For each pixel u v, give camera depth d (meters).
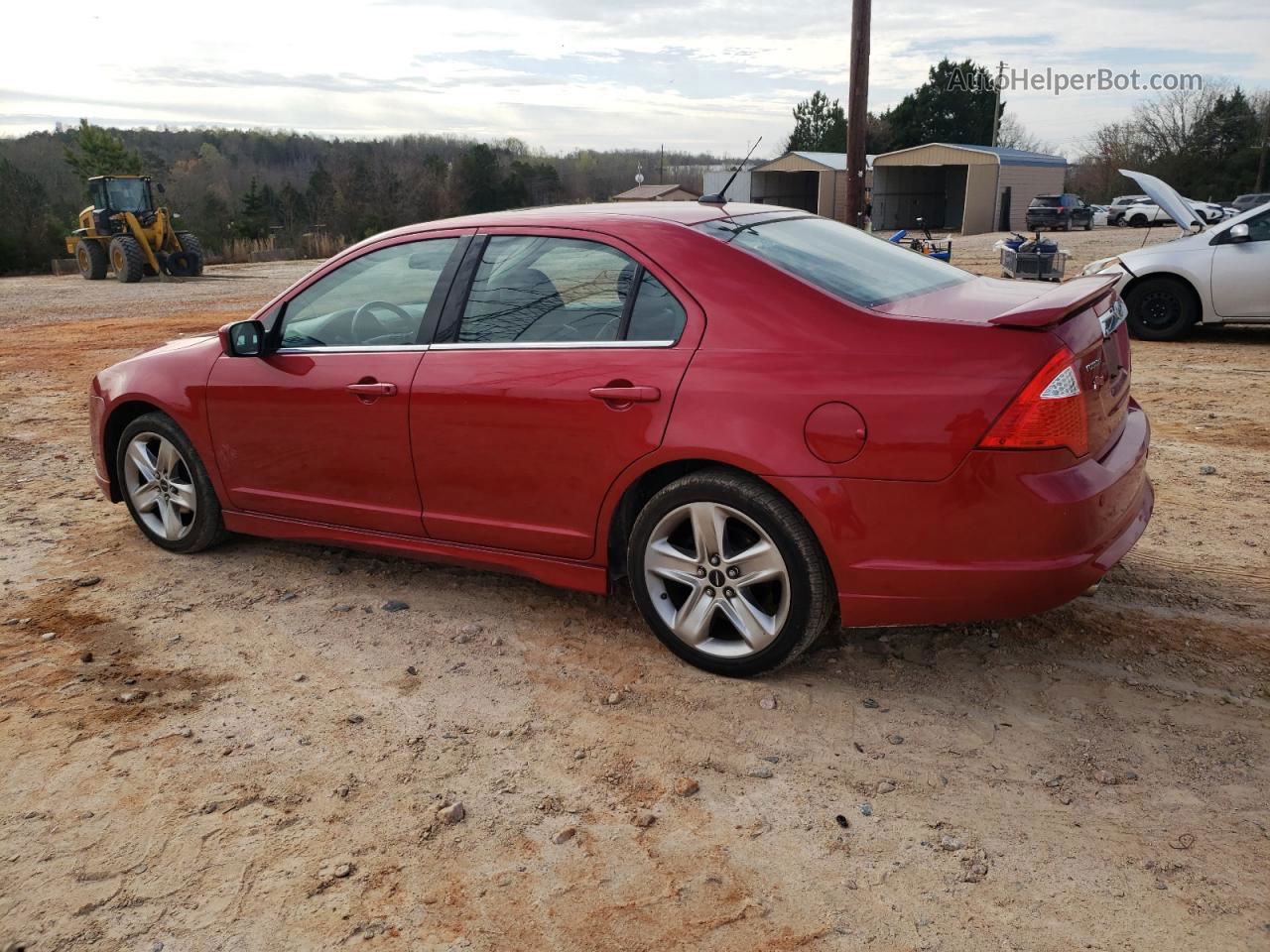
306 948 2.28
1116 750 2.94
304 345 4.20
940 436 2.87
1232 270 9.72
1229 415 6.89
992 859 2.49
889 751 2.98
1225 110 62.56
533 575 3.77
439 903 2.41
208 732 3.20
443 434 3.74
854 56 14.50
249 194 72.06
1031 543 2.88
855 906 2.35
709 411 3.16
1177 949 2.17
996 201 43.09
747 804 2.76
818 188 50.91
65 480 6.21
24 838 2.70
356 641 3.84
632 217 3.56
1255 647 3.50
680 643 3.48
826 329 3.08
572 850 2.59
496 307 3.70
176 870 2.55
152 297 20.62
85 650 3.81
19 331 15.09
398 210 81.75
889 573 3.01
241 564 4.66
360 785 2.89
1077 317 3.01
